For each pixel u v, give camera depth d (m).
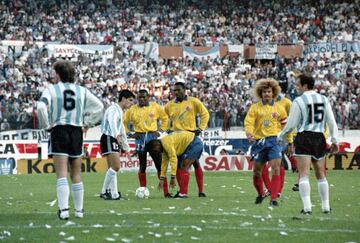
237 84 102.56
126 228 22.67
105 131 34.59
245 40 116.25
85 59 104.25
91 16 115.81
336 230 22.42
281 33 117.31
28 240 20.30
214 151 74.94
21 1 113.75
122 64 104.38
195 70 105.94
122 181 48.56
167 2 121.31
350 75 104.88
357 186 43.28
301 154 26.98
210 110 86.44
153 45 109.12
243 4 123.00
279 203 32.00
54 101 24.30
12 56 101.94
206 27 118.00
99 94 96.44
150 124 36.75
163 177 35.66
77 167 25.23
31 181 49.19
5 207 30.73
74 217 25.64
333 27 118.56
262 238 20.78
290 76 100.88
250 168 62.28
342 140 74.81
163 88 99.00
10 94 93.25
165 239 20.47
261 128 31.48
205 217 25.86
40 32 110.75
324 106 26.88
